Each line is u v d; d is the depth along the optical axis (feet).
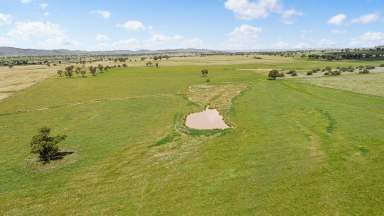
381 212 67.36
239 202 73.72
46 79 370.94
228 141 120.26
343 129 128.16
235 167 94.73
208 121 155.74
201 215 68.80
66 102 218.79
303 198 74.33
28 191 84.07
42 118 172.14
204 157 104.37
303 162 96.32
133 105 200.44
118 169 97.30
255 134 127.13
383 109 162.61
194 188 81.92
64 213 72.38
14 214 72.69
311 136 121.29
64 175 93.97
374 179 83.10
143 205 74.18
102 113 179.52
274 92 229.04
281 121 145.59
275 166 94.17
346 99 194.70
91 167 99.55
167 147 116.57
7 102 224.12
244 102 195.83
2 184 88.89
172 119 160.04
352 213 67.36
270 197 75.46
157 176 90.68
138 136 131.85
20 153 114.93
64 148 118.93
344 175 86.12
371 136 118.11
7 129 150.82
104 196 79.66
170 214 69.67
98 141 126.52
